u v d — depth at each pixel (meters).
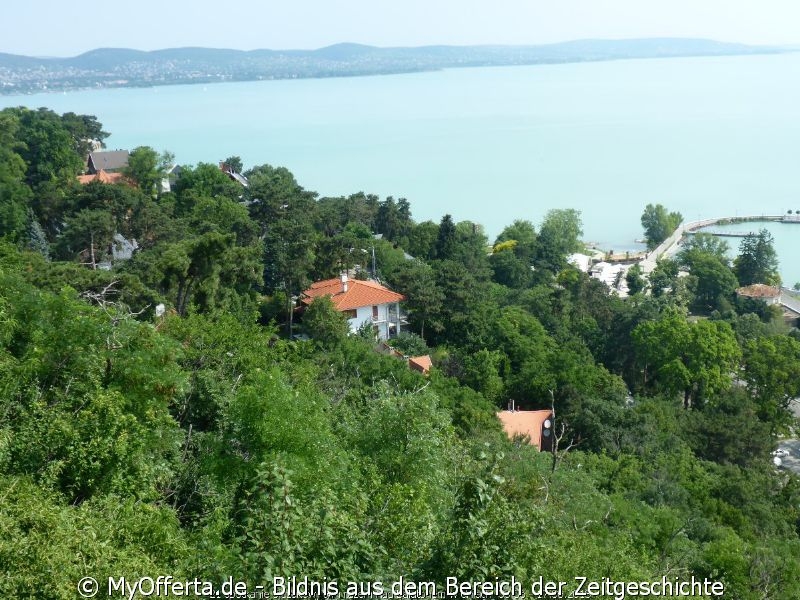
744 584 28.64
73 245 67.50
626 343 79.38
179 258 50.78
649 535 31.34
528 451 38.47
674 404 65.62
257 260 61.91
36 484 17.11
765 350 71.44
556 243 137.12
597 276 138.12
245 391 23.19
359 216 125.00
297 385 33.88
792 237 183.12
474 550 14.92
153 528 16.72
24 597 12.49
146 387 23.23
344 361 52.12
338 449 23.38
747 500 43.25
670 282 119.06
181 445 25.05
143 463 20.03
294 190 103.12
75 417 19.94
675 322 71.81
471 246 116.38
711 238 146.00
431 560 15.05
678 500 40.56
